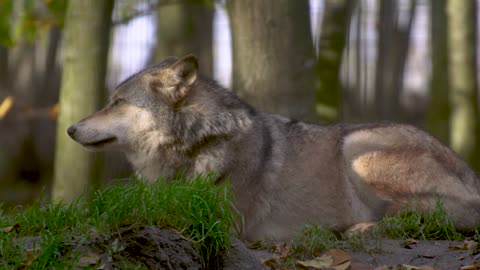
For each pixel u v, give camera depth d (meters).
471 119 23.45
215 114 10.35
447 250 9.16
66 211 8.18
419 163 10.60
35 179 38.16
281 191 10.57
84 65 14.91
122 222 7.65
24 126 38.62
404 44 49.62
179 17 26.27
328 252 8.80
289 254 8.96
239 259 7.99
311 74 14.34
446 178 10.61
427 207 10.45
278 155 10.66
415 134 10.90
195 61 10.28
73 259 7.04
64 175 14.98
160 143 10.38
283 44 13.96
